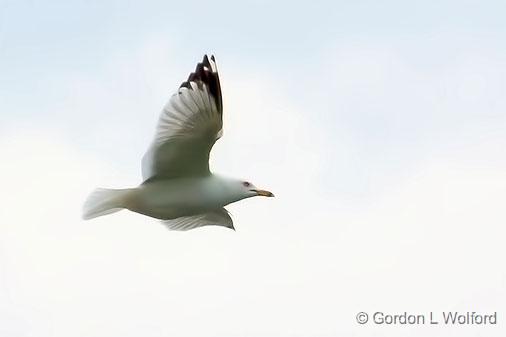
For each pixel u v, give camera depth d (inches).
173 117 515.2
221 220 595.2
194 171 534.0
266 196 547.2
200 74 508.7
